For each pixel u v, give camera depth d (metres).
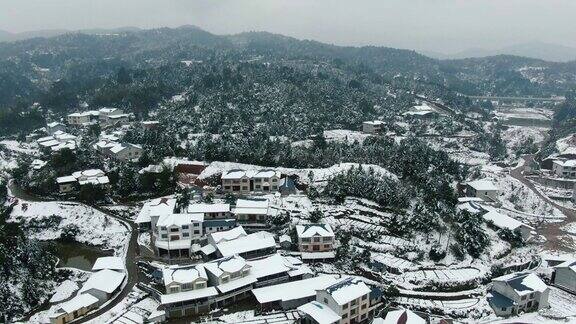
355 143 192.12
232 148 171.88
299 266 111.25
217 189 152.25
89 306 96.44
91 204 149.25
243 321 92.75
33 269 107.50
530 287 100.38
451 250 123.19
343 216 136.50
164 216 123.50
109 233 133.75
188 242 120.31
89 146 193.62
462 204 146.25
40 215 142.88
